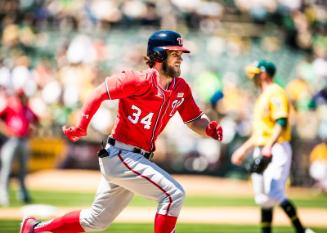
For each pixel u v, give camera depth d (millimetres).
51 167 56656
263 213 25875
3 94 42312
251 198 47344
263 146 25469
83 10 73562
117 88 17672
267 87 25906
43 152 55594
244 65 72688
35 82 56281
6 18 72375
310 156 57250
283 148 25297
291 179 57062
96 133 57625
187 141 59625
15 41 68750
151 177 18156
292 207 25766
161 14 75188
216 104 59281
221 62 72188
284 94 25344
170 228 18172
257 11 80250
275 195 25250
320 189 54438
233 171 58500
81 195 44312
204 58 72250
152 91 18062
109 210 19094
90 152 58094
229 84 65000
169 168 59344
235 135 58531
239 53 74062
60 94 58000
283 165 25203
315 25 83375
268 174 25109
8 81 46281
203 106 60781
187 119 19891
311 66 74750
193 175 59406
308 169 57312
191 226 32281
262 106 25594
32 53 69188
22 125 38375
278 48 77625
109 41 70812
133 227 30891
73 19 73188
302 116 63375
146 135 18547
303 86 65812
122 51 69312
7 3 73062
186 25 76000
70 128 17891
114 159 18422
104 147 18797
